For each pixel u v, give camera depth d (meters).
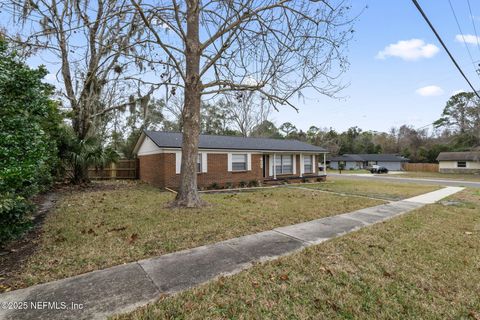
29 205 4.21
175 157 12.77
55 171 11.90
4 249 3.98
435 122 41.28
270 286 2.97
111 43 7.90
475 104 31.22
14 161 4.05
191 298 2.69
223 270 3.37
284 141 20.45
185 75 8.19
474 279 3.27
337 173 36.06
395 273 3.38
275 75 7.23
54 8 8.33
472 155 33.00
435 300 2.79
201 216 6.28
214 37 7.09
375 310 2.58
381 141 57.94
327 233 5.12
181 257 3.79
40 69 5.64
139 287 2.89
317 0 6.78
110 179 16.61
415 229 5.51
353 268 3.50
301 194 11.12
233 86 7.38
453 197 10.86
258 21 6.82
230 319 2.38
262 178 16.52
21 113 4.92
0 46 4.96
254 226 5.54
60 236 4.64
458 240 4.82
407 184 17.33
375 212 7.29
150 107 20.09
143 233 4.87
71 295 2.70
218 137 16.83
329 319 2.42
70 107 11.92
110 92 13.59
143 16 6.20
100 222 5.63
